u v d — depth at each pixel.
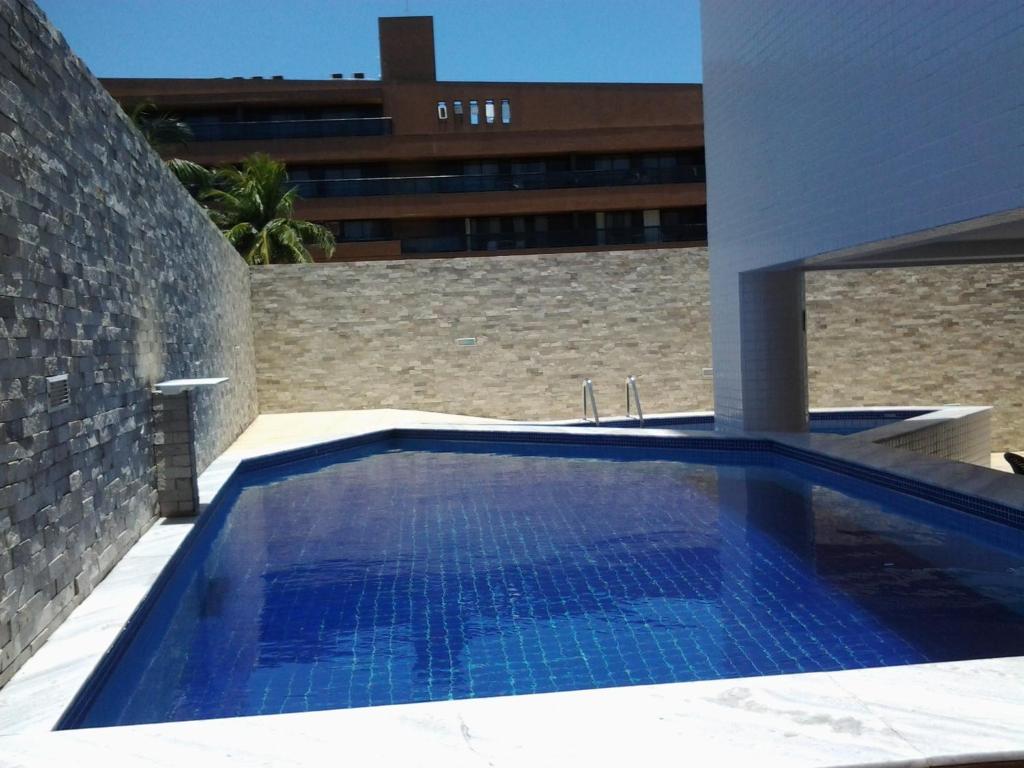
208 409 11.16
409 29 34.72
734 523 7.73
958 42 6.09
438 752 3.03
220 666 4.75
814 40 8.60
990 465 14.24
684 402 17.08
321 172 32.81
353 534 7.83
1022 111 5.41
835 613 5.27
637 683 4.34
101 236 6.33
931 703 3.27
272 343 17.05
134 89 31.75
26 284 4.60
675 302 17.06
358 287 17.11
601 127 33.12
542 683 4.39
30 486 4.46
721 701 3.35
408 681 4.48
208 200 25.97
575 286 17.03
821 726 3.11
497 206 32.06
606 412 17.06
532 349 17.09
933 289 15.98
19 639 4.16
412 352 17.14
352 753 3.04
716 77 11.97
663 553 6.79
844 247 8.15
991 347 15.95
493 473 10.98
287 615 5.59
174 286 9.47
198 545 7.57
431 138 32.09
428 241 32.47
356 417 16.08
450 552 7.07
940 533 7.22
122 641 4.77
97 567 5.65
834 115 8.22
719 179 12.12
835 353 16.09
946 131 6.29
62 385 5.07
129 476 6.72
